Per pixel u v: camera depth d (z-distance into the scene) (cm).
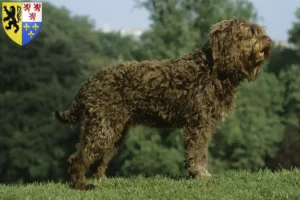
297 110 4100
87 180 879
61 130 3600
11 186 906
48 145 3603
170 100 840
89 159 822
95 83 832
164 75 840
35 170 3559
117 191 801
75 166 827
